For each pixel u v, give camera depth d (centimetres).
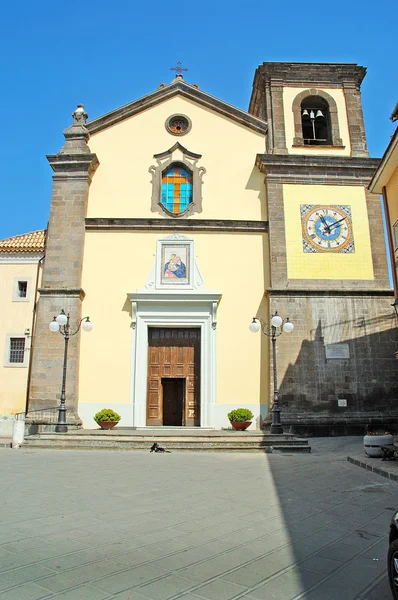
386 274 2245
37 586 459
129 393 2119
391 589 434
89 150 2369
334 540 621
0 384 2581
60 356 2073
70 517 715
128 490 924
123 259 2253
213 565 525
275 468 1236
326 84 2547
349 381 2097
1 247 2756
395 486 994
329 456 1476
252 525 688
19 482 997
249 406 2120
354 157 2353
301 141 2448
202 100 2492
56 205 2264
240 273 2264
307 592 459
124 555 551
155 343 2248
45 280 2169
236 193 2383
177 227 2294
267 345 2180
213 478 1073
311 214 2297
